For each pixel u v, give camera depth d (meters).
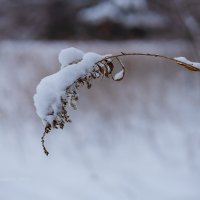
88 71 1.15
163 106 7.71
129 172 4.56
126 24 24.88
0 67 9.57
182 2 8.06
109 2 25.77
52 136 6.03
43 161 4.95
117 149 5.48
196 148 5.33
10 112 6.29
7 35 27.31
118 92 8.31
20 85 7.50
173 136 6.03
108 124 6.37
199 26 7.80
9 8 27.62
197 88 9.54
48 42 23.75
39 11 27.62
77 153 5.24
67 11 27.47
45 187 3.58
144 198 3.74
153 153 5.35
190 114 7.46
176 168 4.74
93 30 26.34
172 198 3.83
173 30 18.22
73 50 1.18
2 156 5.02
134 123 6.56
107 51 14.06
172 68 10.96
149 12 23.64
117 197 3.65
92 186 3.89
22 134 5.75
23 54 12.09
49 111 1.12
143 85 8.98
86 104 7.41
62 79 1.14
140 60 11.22
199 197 3.85
